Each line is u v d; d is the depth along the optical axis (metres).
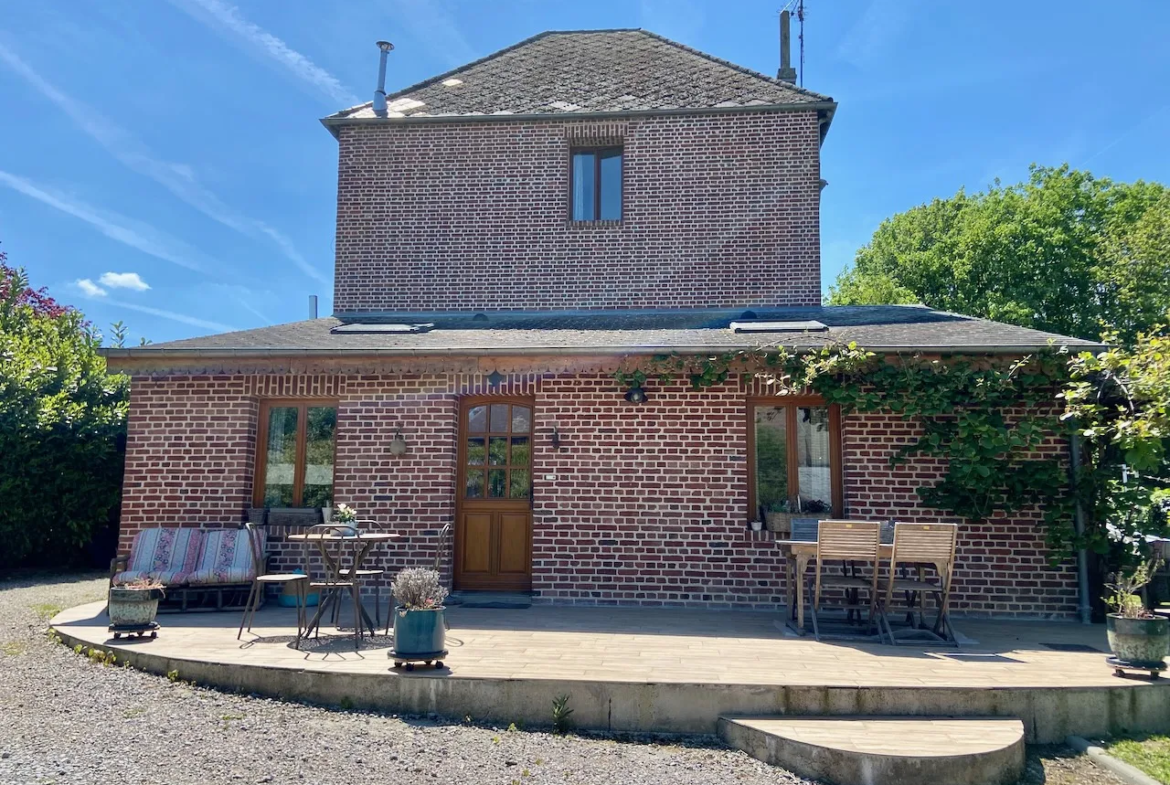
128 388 14.59
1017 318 26.67
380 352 8.95
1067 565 8.49
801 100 12.38
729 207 12.23
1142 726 5.43
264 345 9.32
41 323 17.56
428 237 12.55
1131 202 28.73
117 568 8.48
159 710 5.27
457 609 8.55
